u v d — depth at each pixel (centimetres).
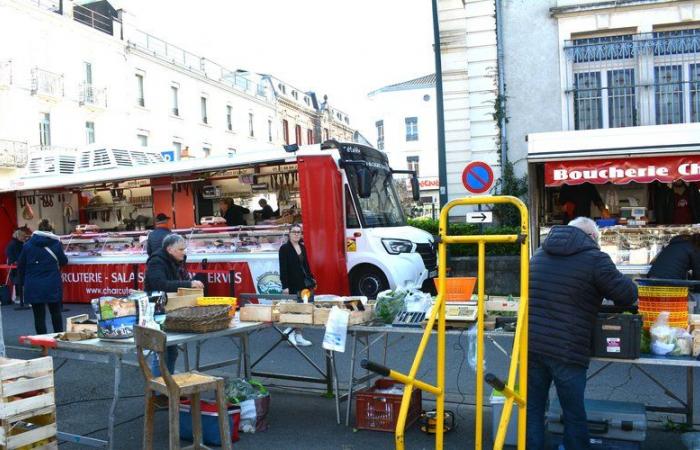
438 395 407
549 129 1446
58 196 1642
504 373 723
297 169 1223
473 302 531
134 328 468
